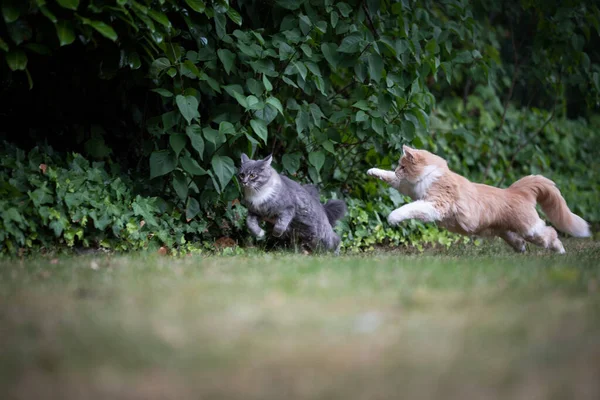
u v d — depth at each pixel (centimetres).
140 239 839
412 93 977
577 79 1221
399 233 1108
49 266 643
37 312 440
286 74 880
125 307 451
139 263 670
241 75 904
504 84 1667
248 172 848
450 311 442
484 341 376
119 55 795
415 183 907
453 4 1076
